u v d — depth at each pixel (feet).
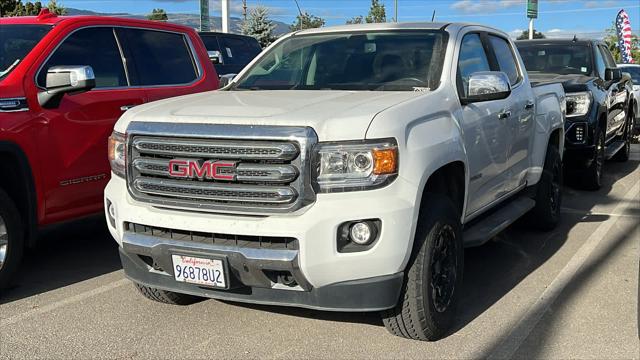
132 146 12.84
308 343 13.25
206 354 12.82
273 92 15.15
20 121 15.71
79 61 18.07
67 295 16.12
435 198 13.01
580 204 26.61
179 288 12.73
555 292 16.19
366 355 12.67
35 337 13.58
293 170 11.28
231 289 12.07
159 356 12.73
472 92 14.58
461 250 13.88
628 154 38.88
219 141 11.80
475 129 14.97
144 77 19.90
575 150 27.66
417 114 12.67
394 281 11.80
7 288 16.17
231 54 40.70
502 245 20.52
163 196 12.45
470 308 15.15
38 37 17.57
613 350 12.87
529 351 12.84
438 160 12.69
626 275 17.40
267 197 11.46
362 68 15.83
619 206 26.09
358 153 11.33
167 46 21.22
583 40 33.68
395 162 11.57
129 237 12.78
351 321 14.33
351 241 11.43
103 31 19.12
